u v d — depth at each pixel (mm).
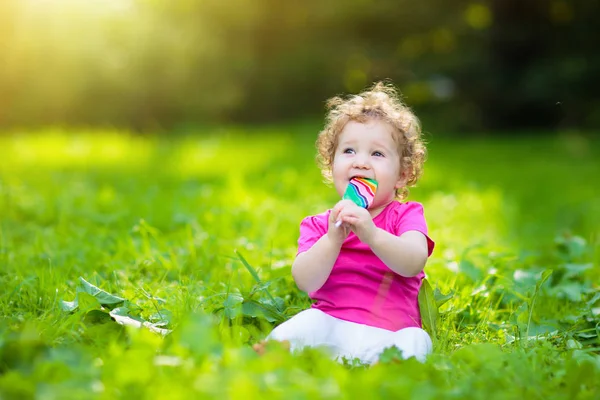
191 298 3139
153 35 21969
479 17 24234
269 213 5918
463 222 7000
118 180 9445
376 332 2691
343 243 2848
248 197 6754
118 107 21672
